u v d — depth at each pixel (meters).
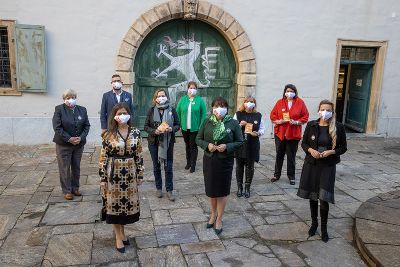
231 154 4.21
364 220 4.39
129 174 3.71
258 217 4.78
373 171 7.01
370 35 9.48
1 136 8.00
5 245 3.94
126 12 8.09
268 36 8.89
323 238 4.19
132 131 3.79
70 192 5.16
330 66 9.41
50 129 8.18
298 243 4.14
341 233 4.40
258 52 8.91
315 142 4.06
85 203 5.06
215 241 4.14
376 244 3.82
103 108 6.38
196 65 8.95
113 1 7.99
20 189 5.54
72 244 3.99
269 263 3.74
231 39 8.73
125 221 3.71
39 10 7.73
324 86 9.46
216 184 4.18
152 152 5.20
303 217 4.79
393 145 9.23
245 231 4.39
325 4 9.09
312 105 9.47
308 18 9.05
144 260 3.74
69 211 4.79
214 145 4.12
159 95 5.15
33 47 7.73
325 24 9.18
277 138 6.07
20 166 6.64
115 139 3.70
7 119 7.96
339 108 11.41
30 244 3.97
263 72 9.02
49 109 8.15
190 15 8.30
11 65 7.84
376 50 9.76
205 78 9.05
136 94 8.72
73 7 7.86
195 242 4.11
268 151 8.22
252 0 8.65
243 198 5.41
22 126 8.05
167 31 8.66
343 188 6.01
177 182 6.02
